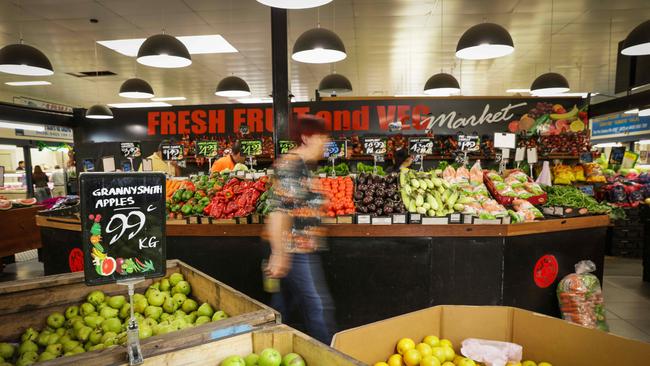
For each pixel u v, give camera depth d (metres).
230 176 4.28
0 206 5.56
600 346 1.57
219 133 7.92
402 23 6.65
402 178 3.49
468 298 3.10
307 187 2.54
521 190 3.60
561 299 3.15
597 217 3.46
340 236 3.11
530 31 7.05
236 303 1.67
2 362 1.63
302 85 11.77
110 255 1.19
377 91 12.72
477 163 4.04
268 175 3.97
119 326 1.75
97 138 8.35
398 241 3.09
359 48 8.02
